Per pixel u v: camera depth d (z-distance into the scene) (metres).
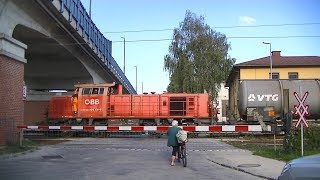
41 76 52.47
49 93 52.50
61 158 19.66
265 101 32.84
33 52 37.84
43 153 21.67
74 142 29.09
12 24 24.66
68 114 37.25
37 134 35.78
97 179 13.58
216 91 52.84
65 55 39.47
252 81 33.81
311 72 54.34
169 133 17.33
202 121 35.56
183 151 16.84
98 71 52.25
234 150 22.59
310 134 19.03
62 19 29.56
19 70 25.23
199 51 54.34
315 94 32.78
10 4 23.86
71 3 31.06
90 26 38.78
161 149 23.98
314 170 6.48
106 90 36.88
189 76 52.59
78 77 53.03
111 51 53.16
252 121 32.81
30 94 52.53
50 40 32.69
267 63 54.59
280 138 30.94
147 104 36.34
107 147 25.25
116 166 16.91
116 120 36.44
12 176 14.13
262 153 20.11
